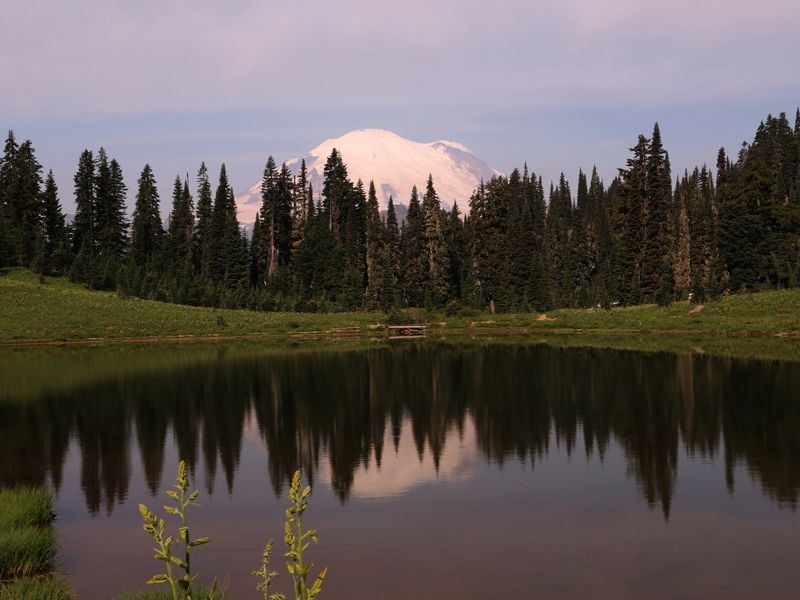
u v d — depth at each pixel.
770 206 89.06
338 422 32.00
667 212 98.81
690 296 89.31
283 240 123.69
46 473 23.80
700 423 29.47
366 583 14.41
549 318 90.94
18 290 92.69
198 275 116.19
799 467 22.45
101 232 121.81
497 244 106.00
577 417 31.67
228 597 13.49
